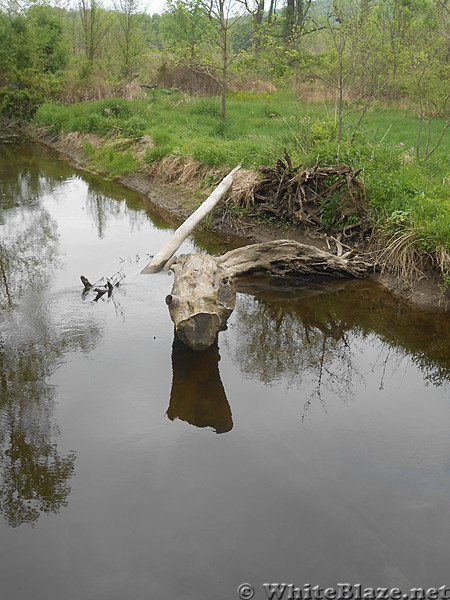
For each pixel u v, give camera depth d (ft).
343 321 25.59
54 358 21.59
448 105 54.80
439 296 26.37
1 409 18.58
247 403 19.07
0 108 88.69
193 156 46.65
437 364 21.84
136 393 19.49
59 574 12.82
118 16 92.58
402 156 36.11
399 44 56.29
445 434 17.33
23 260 32.53
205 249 34.55
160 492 15.02
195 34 87.66
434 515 14.06
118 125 63.46
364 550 13.16
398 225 29.35
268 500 14.65
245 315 26.18
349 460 16.11
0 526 14.12
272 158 39.47
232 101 74.74
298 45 82.23
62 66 99.60
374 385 20.33
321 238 33.04
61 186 51.67
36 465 16.10
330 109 62.23
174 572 12.77
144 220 40.93
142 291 27.63
